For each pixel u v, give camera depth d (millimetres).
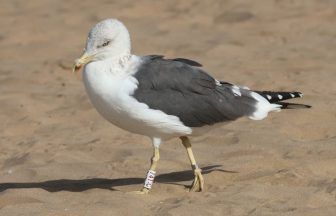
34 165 12992
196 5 27453
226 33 23438
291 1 26812
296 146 13023
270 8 26094
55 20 26047
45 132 15070
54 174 12484
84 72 11102
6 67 20531
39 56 21750
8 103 16969
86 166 12805
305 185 11250
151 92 10984
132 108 10859
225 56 20781
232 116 11469
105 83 10898
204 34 23562
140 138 14266
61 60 20562
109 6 27875
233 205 10375
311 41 21688
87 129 15039
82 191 11477
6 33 24391
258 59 20062
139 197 10914
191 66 11461
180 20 25656
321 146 12922
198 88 11281
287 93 11883
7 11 27484
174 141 13914
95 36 10984
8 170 12812
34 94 17688
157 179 12039
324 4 26000
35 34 24250
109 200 10742
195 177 11414
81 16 26531
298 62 19375
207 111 11289
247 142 13453
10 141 14578
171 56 21062
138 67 11117
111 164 12859
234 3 27141
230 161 12539
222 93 11438
